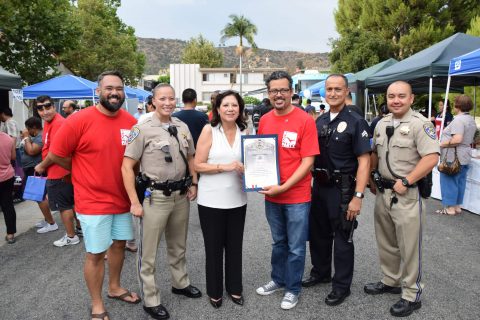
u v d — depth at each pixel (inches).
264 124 128.2
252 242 188.9
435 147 113.0
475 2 801.6
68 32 443.8
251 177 119.6
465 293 133.6
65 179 156.7
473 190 236.1
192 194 130.0
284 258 133.9
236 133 124.1
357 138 120.6
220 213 123.0
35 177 191.8
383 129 125.0
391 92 118.4
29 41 427.2
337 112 127.3
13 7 388.2
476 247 177.8
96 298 119.0
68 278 151.9
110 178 117.2
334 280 128.9
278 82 117.6
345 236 125.9
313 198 135.1
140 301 132.2
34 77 448.8
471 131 222.2
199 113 196.7
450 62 263.7
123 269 160.6
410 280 120.4
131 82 1056.2
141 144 117.0
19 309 127.6
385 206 124.6
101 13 972.6
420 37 777.6
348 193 123.8
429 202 267.4
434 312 121.5
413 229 118.3
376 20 855.1
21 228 221.6
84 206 115.7
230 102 118.1
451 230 203.5
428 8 791.7
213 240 123.7
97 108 117.7
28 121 231.0
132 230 126.6
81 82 387.9
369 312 122.6
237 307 127.1
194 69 2094.0
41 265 165.6
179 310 125.3
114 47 949.8
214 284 125.1
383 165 123.7
